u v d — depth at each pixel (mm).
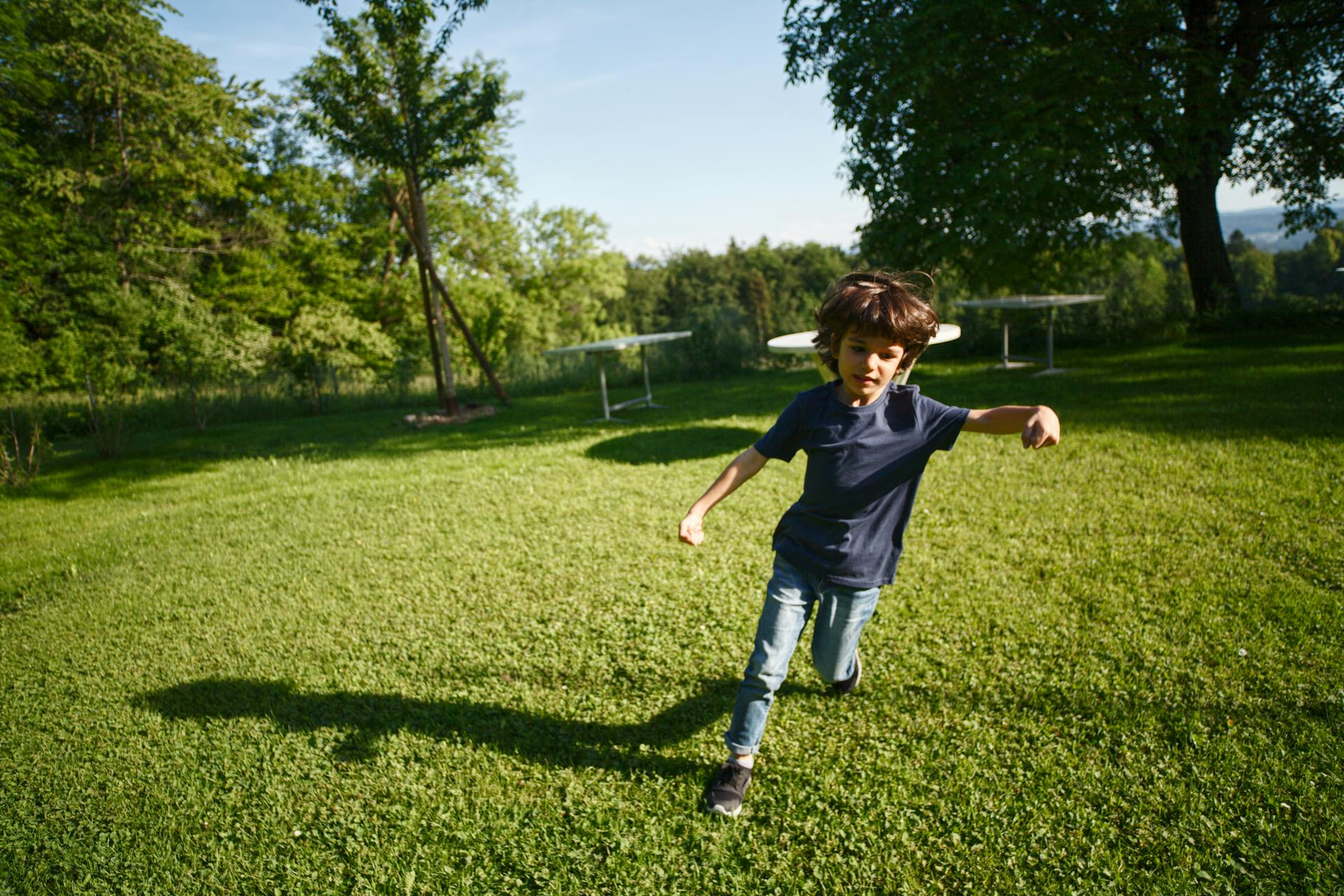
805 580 2188
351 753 2566
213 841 2184
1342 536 3672
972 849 1919
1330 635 2773
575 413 11633
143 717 2908
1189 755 2184
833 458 2064
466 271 31500
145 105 21297
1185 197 13953
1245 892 1726
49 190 18859
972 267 13695
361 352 26047
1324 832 1853
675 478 6242
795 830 2057
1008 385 9805
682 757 2410
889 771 2246
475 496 6070
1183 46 11930
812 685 2764
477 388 15320
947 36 11047
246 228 24766
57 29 19250
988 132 10945
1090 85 11031
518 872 1973
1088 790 2086
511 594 3898
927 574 3703
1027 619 3129
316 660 3309
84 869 2094
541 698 2834
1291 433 5664
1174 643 2824
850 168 12906
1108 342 14031
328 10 10148
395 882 1953
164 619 3957
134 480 7988
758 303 78062
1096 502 4574
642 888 1878
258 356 20656
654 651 3113
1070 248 12992
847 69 11852
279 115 25734
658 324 80750
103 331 18562
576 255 35375
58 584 4637
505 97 26734
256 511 6109
